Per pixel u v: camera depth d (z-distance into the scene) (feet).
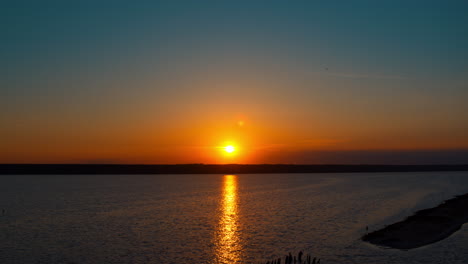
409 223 127.03
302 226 131.54
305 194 272.92
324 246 100.37
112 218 151.94
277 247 100.48
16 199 233.35
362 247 98.02
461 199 205.16
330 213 164.55
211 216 157.07
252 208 185.88
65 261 88.22
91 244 104.47
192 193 284.20
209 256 92.43
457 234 108.37
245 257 91.45
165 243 105.50
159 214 163.43
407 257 87.71
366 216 154.10
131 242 107.04
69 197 247.91
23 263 86.79
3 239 111.24
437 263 83.05
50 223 140.05
